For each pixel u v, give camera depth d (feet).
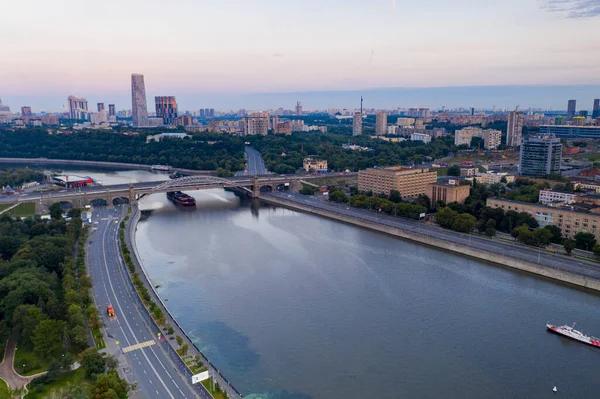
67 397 550.77
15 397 567.18
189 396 573.74
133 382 600.39
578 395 622.13
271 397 615.16
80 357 638.12
